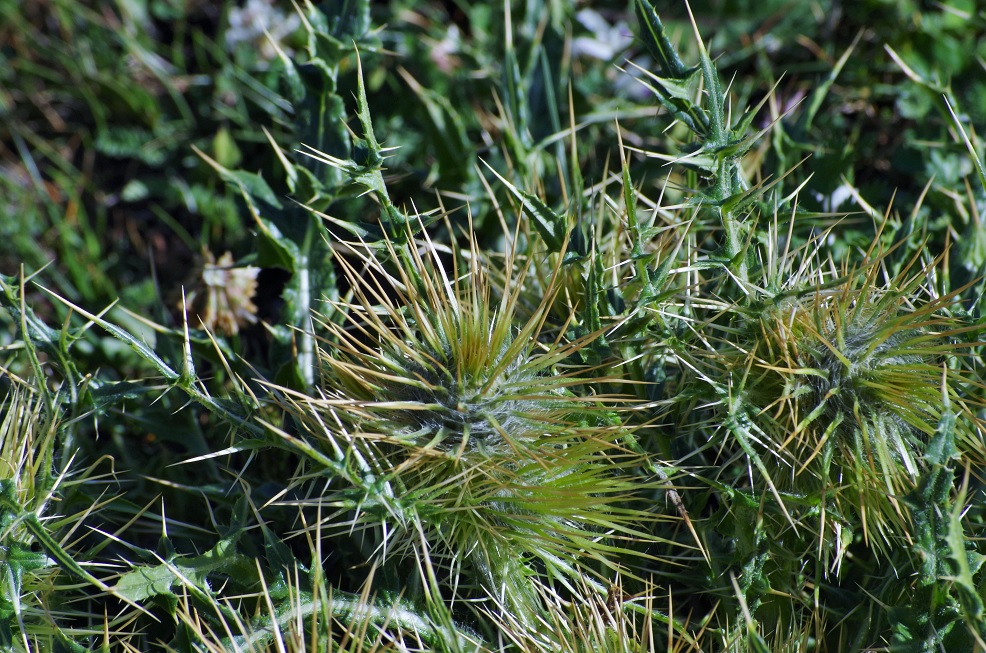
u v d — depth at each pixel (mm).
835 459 811
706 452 845
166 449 867
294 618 810
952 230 854
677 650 812
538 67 920
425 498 805
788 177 883
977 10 926
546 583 829
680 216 859
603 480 806
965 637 802
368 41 856
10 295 828
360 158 818
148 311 912
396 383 807
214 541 851
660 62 815
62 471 825
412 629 817
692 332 820
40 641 817
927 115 914
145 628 837
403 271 807
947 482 793
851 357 806
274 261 857
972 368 833
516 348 801
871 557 835
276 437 812
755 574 815
